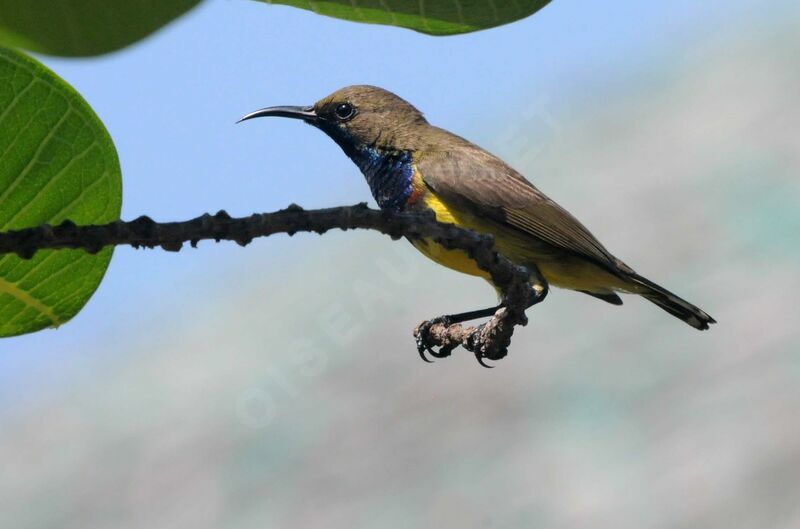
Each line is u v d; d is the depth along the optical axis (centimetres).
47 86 372
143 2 281
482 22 345
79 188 391
